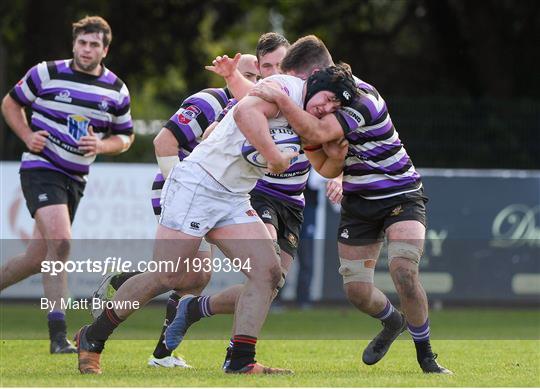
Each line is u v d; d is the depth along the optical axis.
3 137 52.19
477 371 23.88
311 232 46.75
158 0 77.75
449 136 55.81
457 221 50.09
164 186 21.55
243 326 21.20
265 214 24.67
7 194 46.97
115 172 47.53
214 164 21.02
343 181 23.69
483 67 76.88
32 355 28.05
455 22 77.62
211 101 24.38
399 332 25.12
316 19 82.00
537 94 77.31
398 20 84.44
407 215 22.91
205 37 84.62
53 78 30.03
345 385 19.25
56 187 29.59
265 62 24.77
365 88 22.75
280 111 20.78
